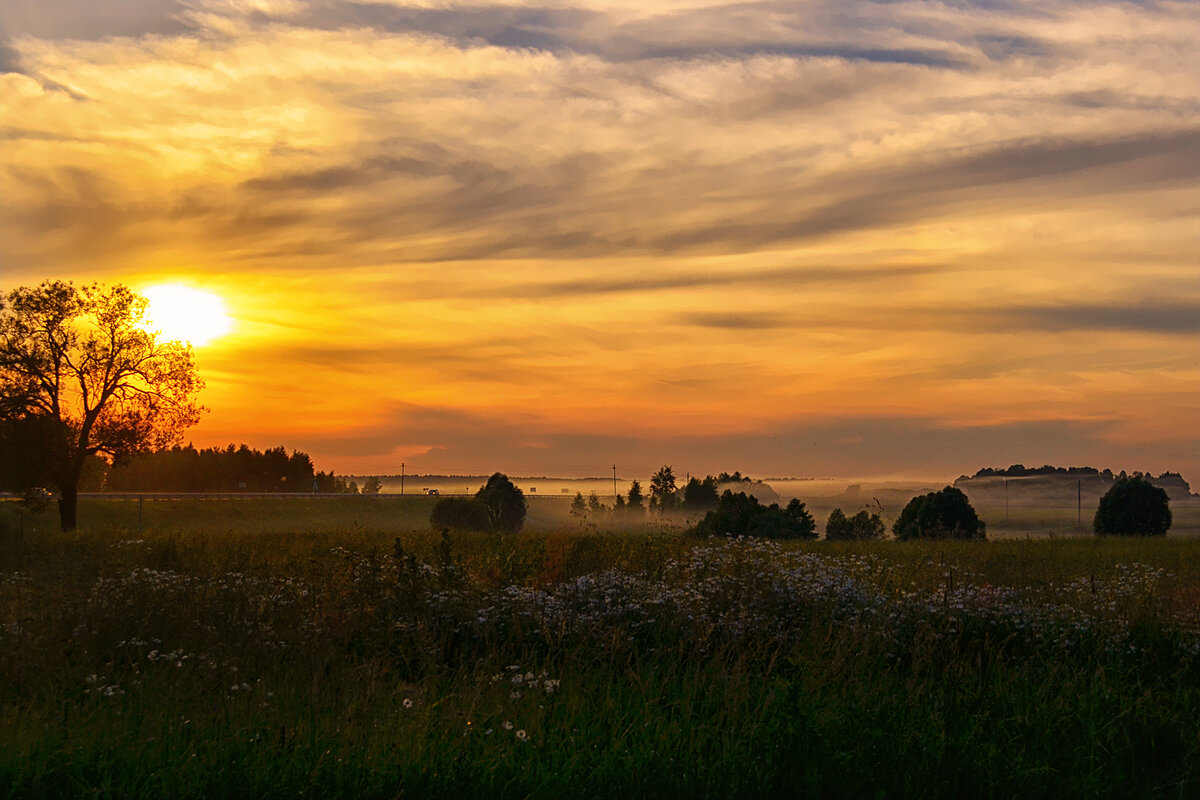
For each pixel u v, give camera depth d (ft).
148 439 133.80
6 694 21.30
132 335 129.59
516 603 28.71
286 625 26.81
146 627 27.02
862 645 25.05
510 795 15.43
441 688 22.03
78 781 15.56
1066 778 17.02
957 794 16.61
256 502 263.29
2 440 123.34
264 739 17.54
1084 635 27.58
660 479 360.89
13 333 124.06
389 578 31.83
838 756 16.37
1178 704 22.02
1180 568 53.83
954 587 35.99
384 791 15.46
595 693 21.56
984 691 21.94
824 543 73.67
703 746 17.44
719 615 27.91
